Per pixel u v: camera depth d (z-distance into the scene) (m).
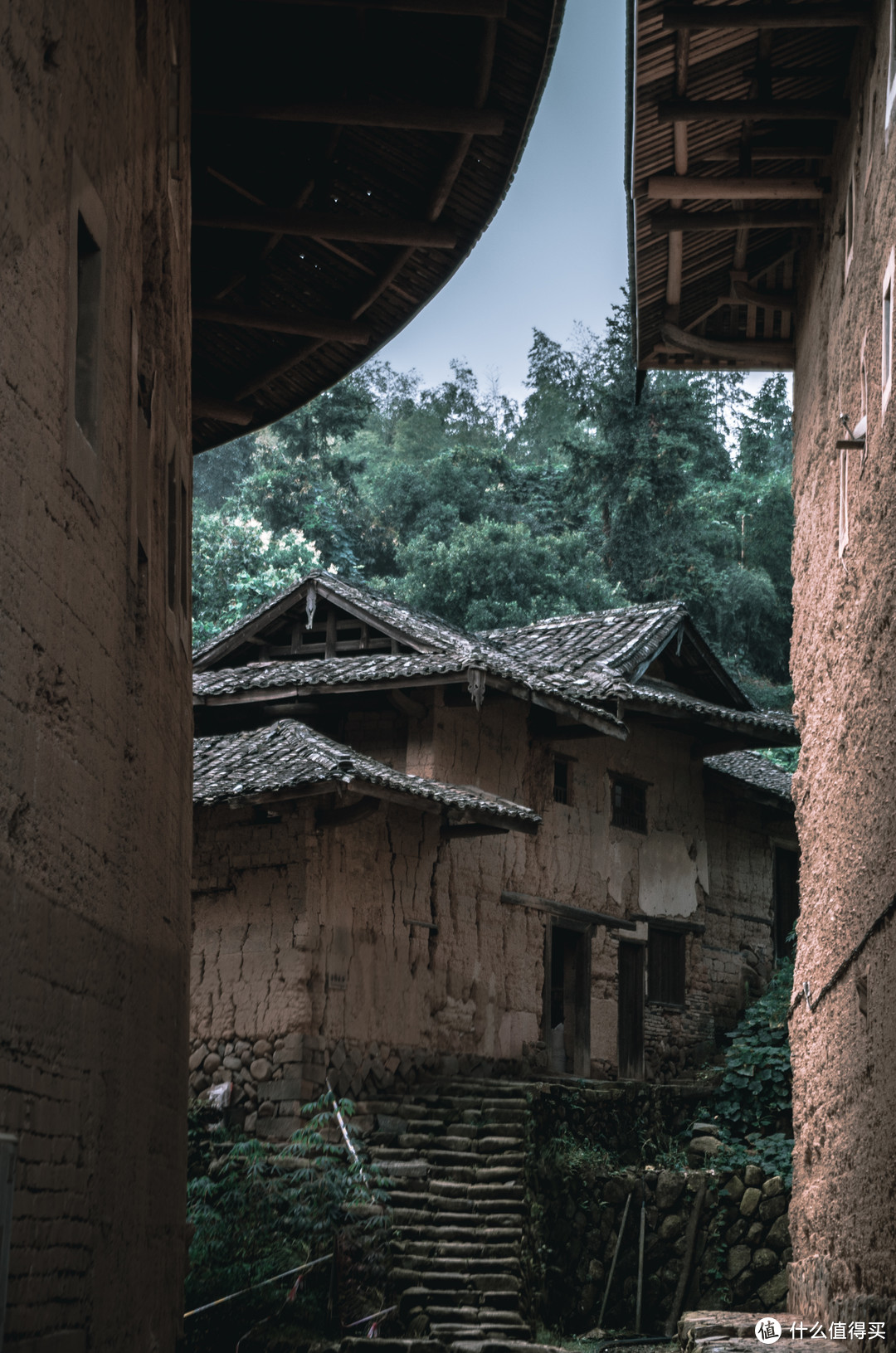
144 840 6.75
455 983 17.11
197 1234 11.90
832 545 10.73
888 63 8.62
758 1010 19.47
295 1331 11.91
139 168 6.77
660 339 13.34
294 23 9.22
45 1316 4.74
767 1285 15.52
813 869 11.55
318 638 19.05
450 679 16.45
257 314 10.76
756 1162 16.34
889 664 8.28
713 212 11.37
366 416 41.53
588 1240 15.34
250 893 15.66
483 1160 14.70
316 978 15.21
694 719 20.06
